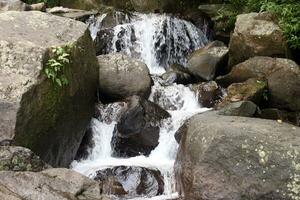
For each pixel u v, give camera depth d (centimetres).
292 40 755
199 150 482
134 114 637
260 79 744
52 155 539
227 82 785
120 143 635
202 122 520
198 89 753
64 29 607
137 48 919
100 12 1022
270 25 779
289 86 728
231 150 464
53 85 525
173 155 621
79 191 424
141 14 997
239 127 485
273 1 822
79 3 1104
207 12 992
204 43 981
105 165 598
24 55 518
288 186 443
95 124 654
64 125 555
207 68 812
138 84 720
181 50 952
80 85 598
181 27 961
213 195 462
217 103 736
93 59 668
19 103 473
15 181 410
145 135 632
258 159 455
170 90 750
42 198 400
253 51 782
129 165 586
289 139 468
